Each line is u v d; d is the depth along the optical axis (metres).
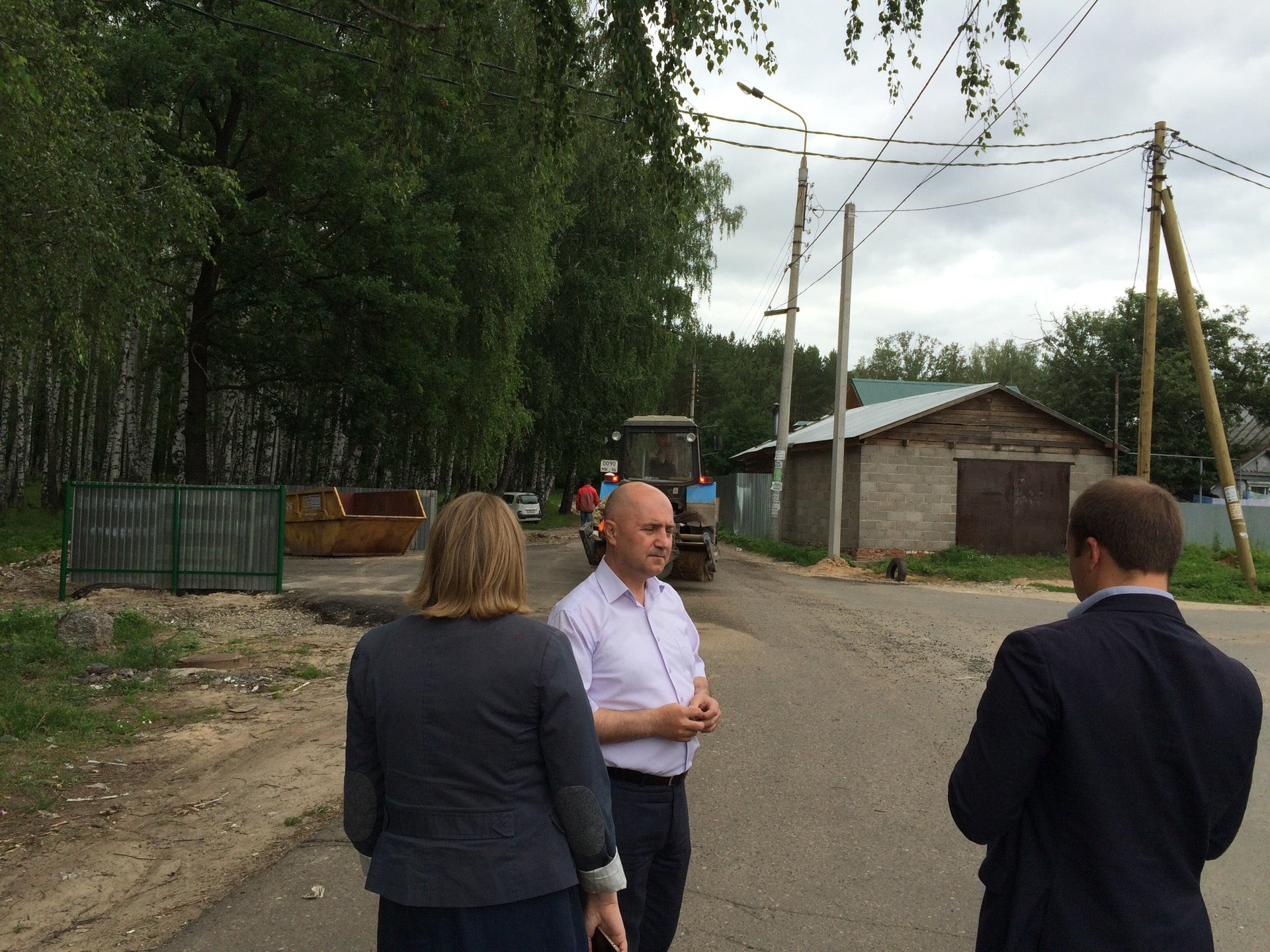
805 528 27.03
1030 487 22.67
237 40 19.81
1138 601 1.88
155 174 13.65
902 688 7.95
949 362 88.94
